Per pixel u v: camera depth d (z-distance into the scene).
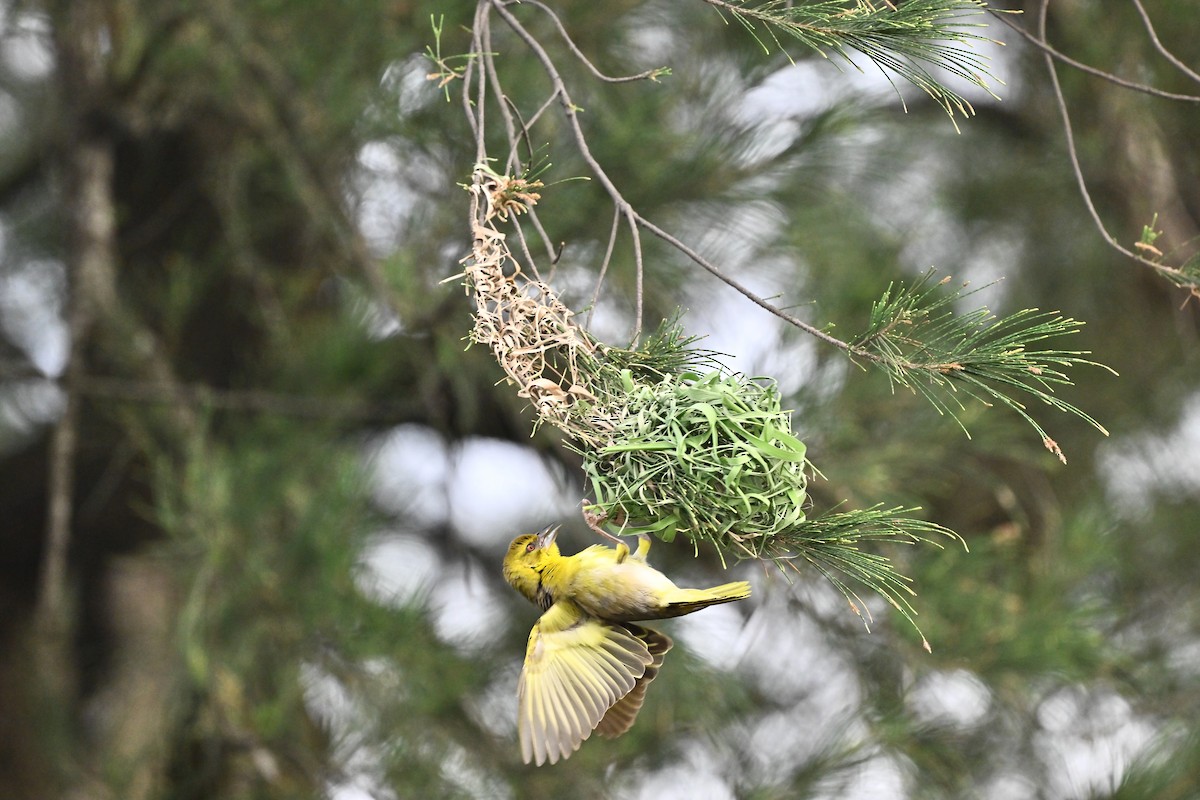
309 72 10.32
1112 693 11.37
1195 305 13.38
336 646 9.77
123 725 10.84
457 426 12.56
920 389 5.24
